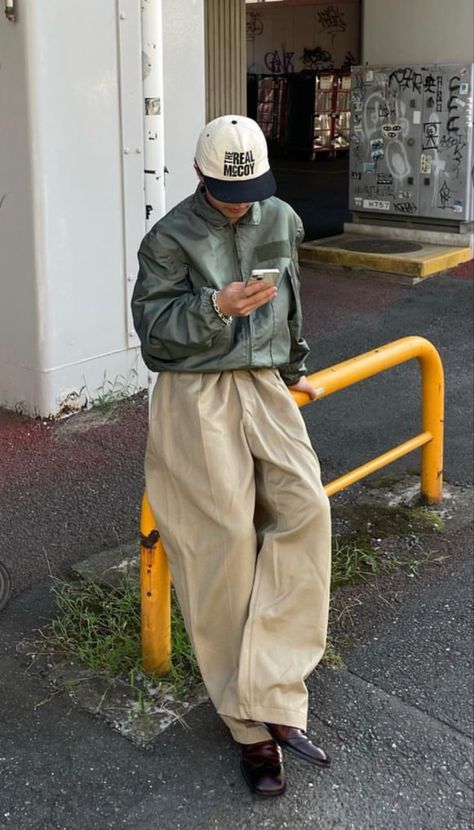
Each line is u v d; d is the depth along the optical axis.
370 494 4.32
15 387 5.14
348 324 7.04
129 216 5.13
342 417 5.31
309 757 2.42
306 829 2.44
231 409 2.55
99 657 3.04
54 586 3.51
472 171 8.62
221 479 2.46
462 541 3.91
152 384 4.03
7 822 2.43
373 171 9.26
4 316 5.03
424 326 6.99
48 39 4.49
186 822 2.44
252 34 21.95
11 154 4.66
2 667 3.03
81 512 4.12
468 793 2.58
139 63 4.93
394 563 3.72
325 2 20.41
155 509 2.61
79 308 5.04
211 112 8.55
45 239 4.74
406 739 2.77
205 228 2.45
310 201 13.32
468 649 3.19
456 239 8.88
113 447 4.79
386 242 9.06
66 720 2.79
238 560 2.48
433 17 8.52
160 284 2.46
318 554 2.51
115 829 2.41
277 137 19.52
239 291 2.31
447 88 8.48
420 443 4.00
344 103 19.22
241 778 2.59
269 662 2.45
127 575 3.54
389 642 3.22
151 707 2.84
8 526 3.98
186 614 2.58
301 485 2.49
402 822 2.47
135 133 5.03
